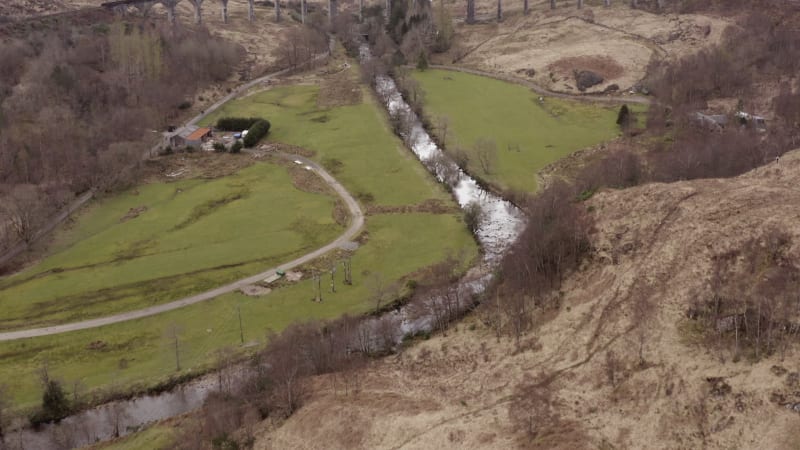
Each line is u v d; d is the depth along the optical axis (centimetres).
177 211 17650
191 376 11788
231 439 10025
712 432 8694
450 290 13538
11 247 15812
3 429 10794
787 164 13438
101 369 12025
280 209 17650
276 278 14525
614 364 10244
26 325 13162
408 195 18288
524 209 16800
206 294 14038
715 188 12744
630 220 12688
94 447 10381
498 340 11619
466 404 10138
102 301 13875
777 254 10706
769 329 9519
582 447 8906
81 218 17350
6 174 18338
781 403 8531
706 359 9675
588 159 19500
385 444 9581
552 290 12394
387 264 15050
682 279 11150
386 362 11706
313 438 9894
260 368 11312
